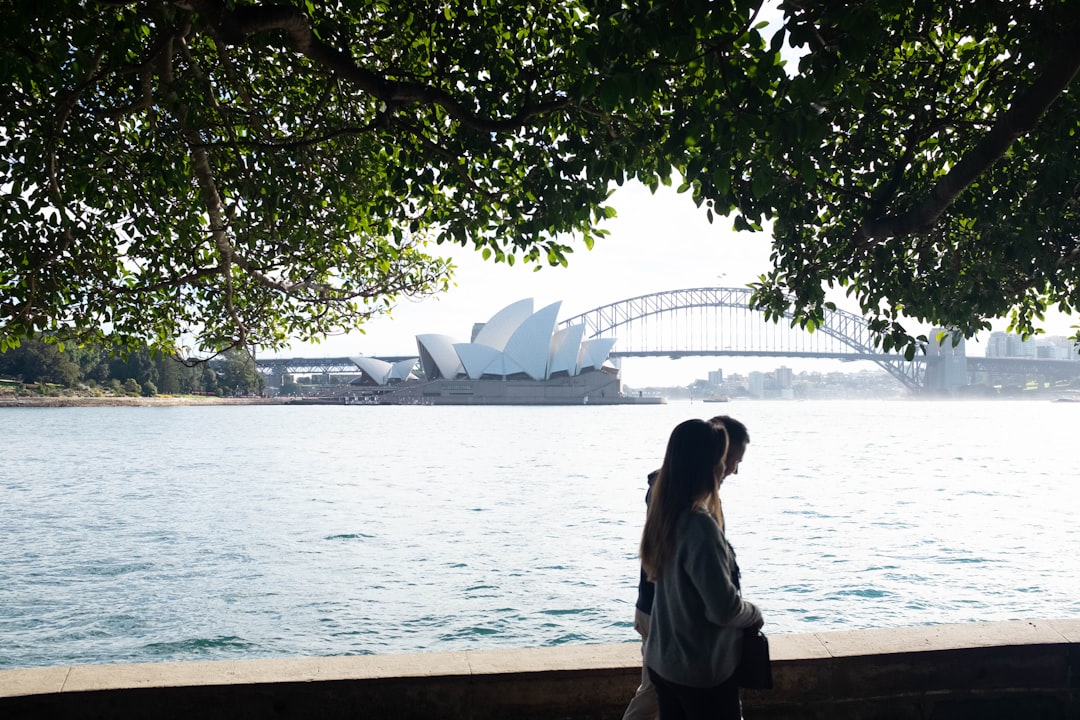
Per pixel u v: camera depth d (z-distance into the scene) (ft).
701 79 19.12
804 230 25.04
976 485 127.34
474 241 27.58
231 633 47.73
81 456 185.57
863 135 24.58
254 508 100.01
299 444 230.27
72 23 23.11
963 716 14.47
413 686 13.51
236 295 33.71
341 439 255.70
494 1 24.43
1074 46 15.64
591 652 14.64
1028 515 94.53
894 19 22.82
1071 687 14.67
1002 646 14.60
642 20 14.90
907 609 53.42
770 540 77.82
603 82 15.43
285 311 34.45
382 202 28.17
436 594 56.18
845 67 15.98
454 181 26.04
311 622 49.85
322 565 65.82
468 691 13.61
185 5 17.35
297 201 27.20
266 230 28.66
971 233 25.48
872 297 26.32
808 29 14.94
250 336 34.32
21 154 25.59
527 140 24.32
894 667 14.37
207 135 26.86
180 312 33.24
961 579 61.41
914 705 14.40
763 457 186.70
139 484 128.57
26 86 24.20
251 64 28.12
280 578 61.21
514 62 24.88
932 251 26.12
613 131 21.06
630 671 13.87
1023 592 57.52
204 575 62.34
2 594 56.54
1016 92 22.39
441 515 93.66
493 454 194.80
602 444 233.96
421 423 385.91
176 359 31.89
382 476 141.69
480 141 24.66
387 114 20.77
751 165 19.88
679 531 9.87
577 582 59.41
